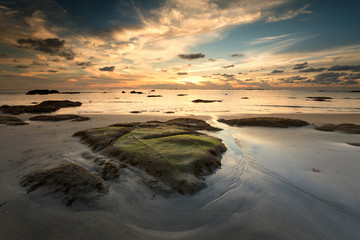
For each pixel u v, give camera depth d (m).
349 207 5.03
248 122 18.41
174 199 5.35
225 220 4.52
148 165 6.82
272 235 4.00
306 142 11.88
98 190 5.36
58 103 37.91
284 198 5.43
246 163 8.21
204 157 7.61
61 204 4.72
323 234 4.07
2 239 3.65
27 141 10.84
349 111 30.17
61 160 7.95
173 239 3.92
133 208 4.89
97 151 8.95
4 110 26.00
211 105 42.47
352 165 7.93
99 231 3.99
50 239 3.71
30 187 5.30
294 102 49.34
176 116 23.56
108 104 44.44
